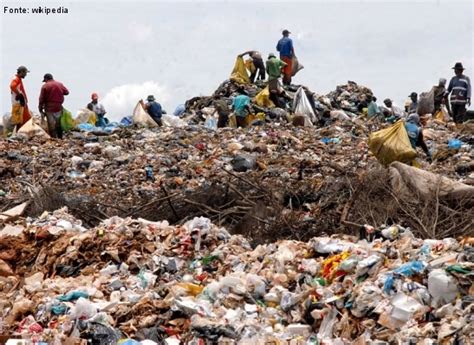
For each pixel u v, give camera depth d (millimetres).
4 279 15508
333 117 36031
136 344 11672
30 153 28031
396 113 38312
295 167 24859
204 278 14477
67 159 27172
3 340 12141
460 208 18172
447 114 37156
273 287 13430
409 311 11758
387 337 11602
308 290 12805
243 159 25234
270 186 20438
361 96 40281
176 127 32844
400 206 17938
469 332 11039
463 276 12016
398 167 18859
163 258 15219
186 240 15688
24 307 13102
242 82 39125
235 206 19609
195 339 11844
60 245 16188
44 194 20094
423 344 11055
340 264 13203
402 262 13109
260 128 32438
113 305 12883
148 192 22688
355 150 28359
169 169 25359
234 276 13805
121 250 15688
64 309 12891
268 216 18578
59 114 30953
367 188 18672
